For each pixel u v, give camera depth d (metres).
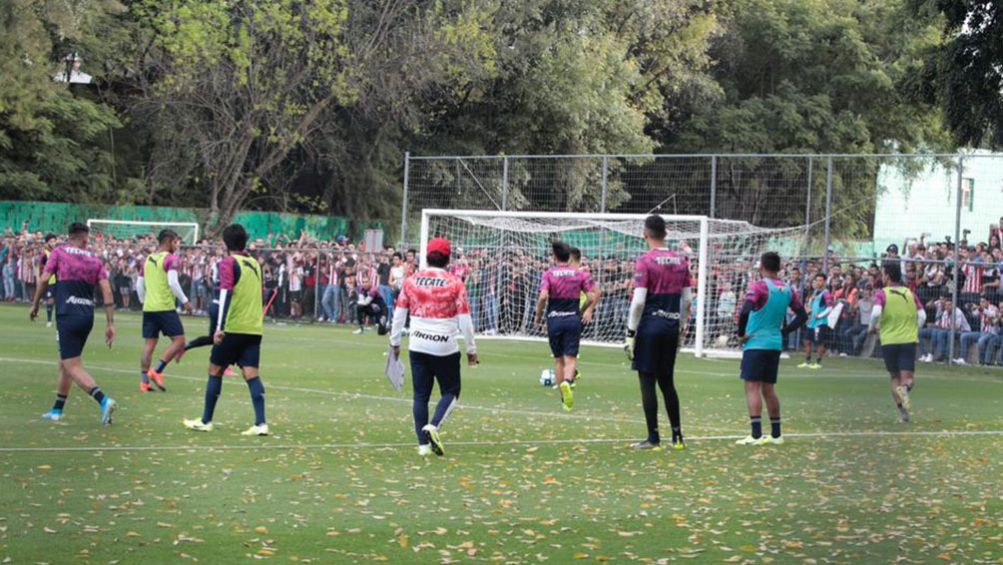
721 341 39.50
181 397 21.45
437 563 10.09
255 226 60.88
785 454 16.81
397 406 21.34
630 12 67.00
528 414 20.84
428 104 60.50
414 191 47.31
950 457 16.89
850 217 40.91
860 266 40.34
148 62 56.09
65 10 49.38
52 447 15.47
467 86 60.62
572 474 14.69
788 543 11.08
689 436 18.61
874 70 71.62
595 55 61.78
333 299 46.56
